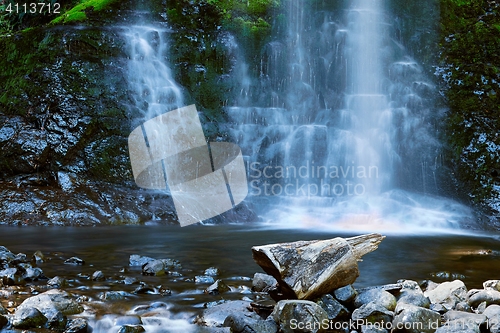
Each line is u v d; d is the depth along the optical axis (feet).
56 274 15.80
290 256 12.10
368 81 42.60
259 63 41.09
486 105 39.58
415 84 41.24
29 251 20.08
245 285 14.74
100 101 36.22
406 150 39.68
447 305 12.79
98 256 19.25
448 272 17.04
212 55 40.32
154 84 38.29
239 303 12.55
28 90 35.78
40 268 16.63
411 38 42.47
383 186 39.14
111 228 28.30
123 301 12.90
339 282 12.37
